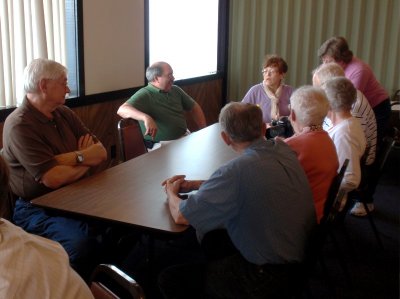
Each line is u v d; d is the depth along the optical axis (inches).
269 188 60.9
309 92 81.5
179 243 119.4
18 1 118.3
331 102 98.5
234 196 61.3
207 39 225.0
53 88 89.8
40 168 86.6
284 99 150.6
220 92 239.6
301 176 65.1
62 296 36.1
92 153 93.0
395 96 223.1
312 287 101.7
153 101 140.4
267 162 62.2
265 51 233.0
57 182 86.9
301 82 233.6
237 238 64.1
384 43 220.1
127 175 90.2
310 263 68.1
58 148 92.7
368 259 115.4
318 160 78.1
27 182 89.0
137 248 116.7
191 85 210.5
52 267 37.2
